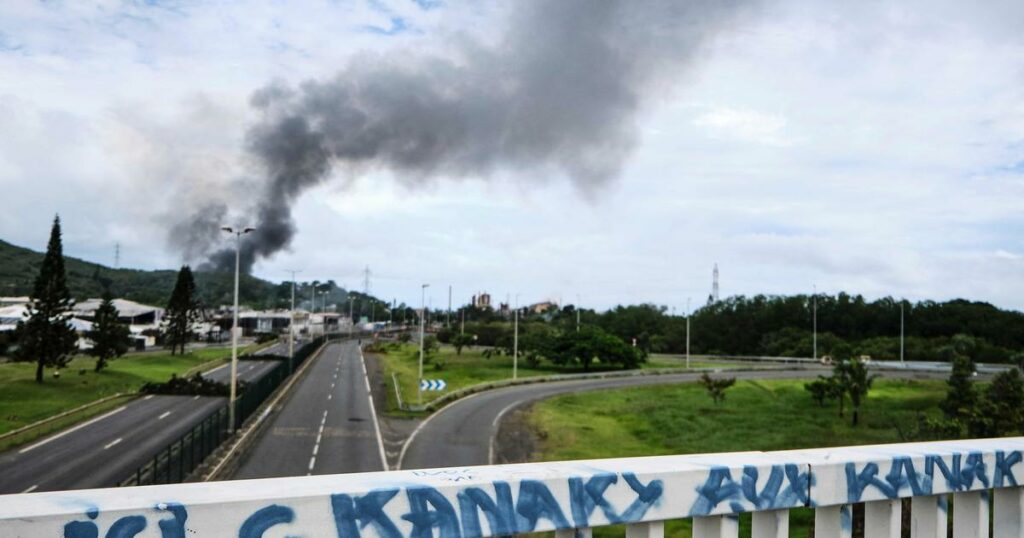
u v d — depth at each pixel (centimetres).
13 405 4841
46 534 210
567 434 4419
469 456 3669
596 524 285
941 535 376
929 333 10912
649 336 12031
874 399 5703
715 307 12631
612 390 6675
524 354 9994
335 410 4994
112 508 218
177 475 2784
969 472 377
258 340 12525
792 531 1753
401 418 4816
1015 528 406
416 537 253
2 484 2812
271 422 4416
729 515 315
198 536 227
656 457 330
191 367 8106
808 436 4247
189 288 9481
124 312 12150
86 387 5862
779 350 10819
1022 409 3272
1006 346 10125
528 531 271
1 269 19338
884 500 361
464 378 7525
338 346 12250
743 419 4950
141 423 4347
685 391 6619
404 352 10812
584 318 13788
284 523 237
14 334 7175
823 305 11788
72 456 3378
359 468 3253
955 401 4162
